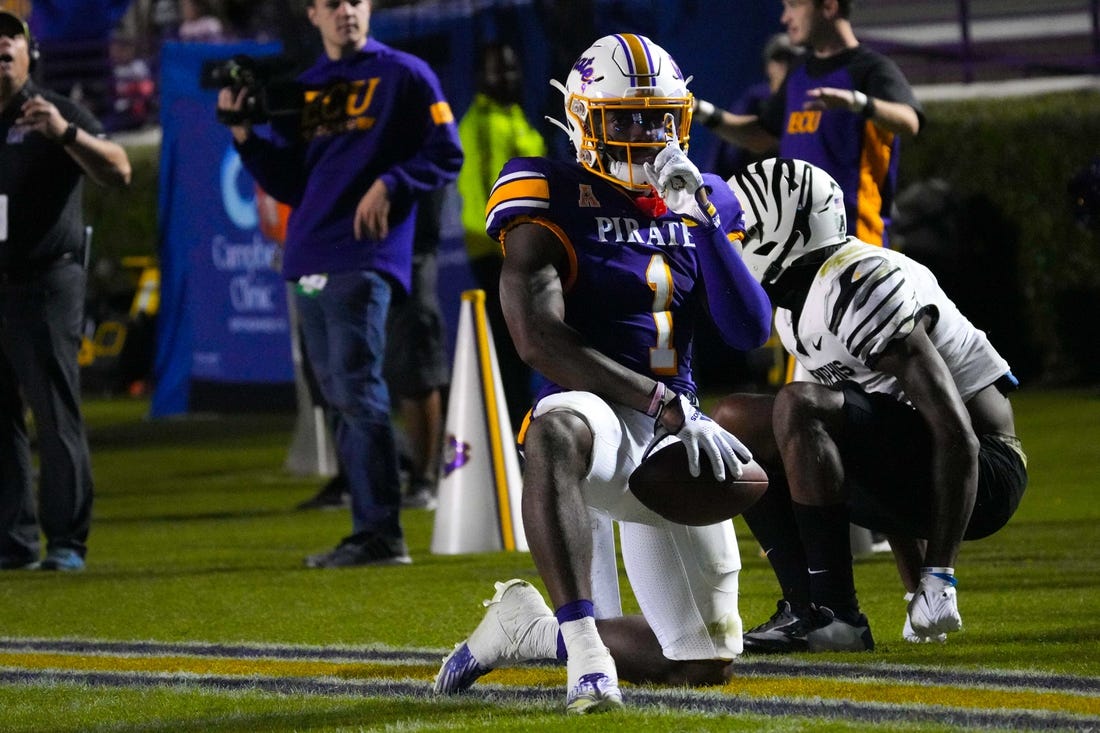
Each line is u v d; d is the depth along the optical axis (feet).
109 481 115.65
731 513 36.73
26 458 71.61
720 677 39.83
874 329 43.42
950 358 45.52
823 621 44.65
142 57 215.10
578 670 36.11
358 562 68.39
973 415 46.01
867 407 43.96
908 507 44.47
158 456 132.98
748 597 56.70
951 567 42.83
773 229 45.47
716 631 39.04
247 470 120.26
